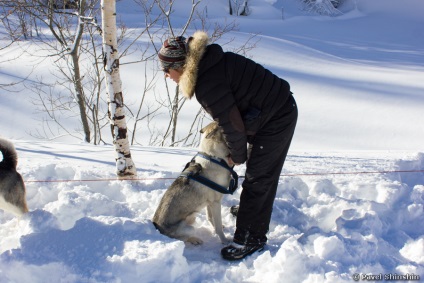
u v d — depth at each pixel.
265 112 3.00
